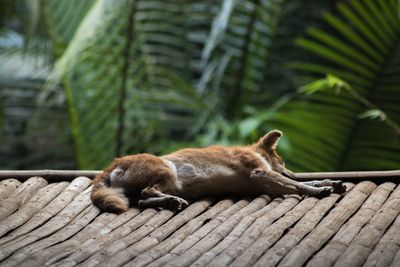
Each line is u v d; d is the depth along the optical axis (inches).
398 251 268.4
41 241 276.7
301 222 296.0
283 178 330.0
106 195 312.8
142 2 562.9
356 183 343.3
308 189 326.0
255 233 284.2
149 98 569.0
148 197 315.0
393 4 498.9
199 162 333.1
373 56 509.0
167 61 598.9
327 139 510.9
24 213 303.6
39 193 327.6
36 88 590.9
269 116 523.2
